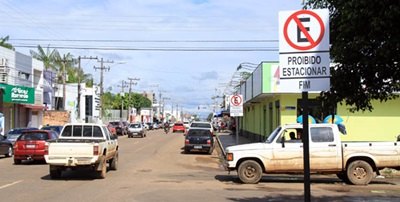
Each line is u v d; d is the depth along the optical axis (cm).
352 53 716
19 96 4409
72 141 1747
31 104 4762
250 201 1225
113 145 2016
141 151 3319
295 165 1639
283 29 677
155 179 1748
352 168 1616
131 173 1964
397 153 1620
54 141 1745
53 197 1284
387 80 746
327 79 662
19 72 4678
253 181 1639
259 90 3147
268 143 1658
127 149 3525
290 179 1773
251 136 4869
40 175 1864
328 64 663
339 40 732
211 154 3119
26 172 1981
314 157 1623
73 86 7588
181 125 8088
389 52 654
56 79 6619
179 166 2314
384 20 638
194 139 3112
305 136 668
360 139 2869
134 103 13950
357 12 666
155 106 17238
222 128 7862
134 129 5784
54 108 6372
